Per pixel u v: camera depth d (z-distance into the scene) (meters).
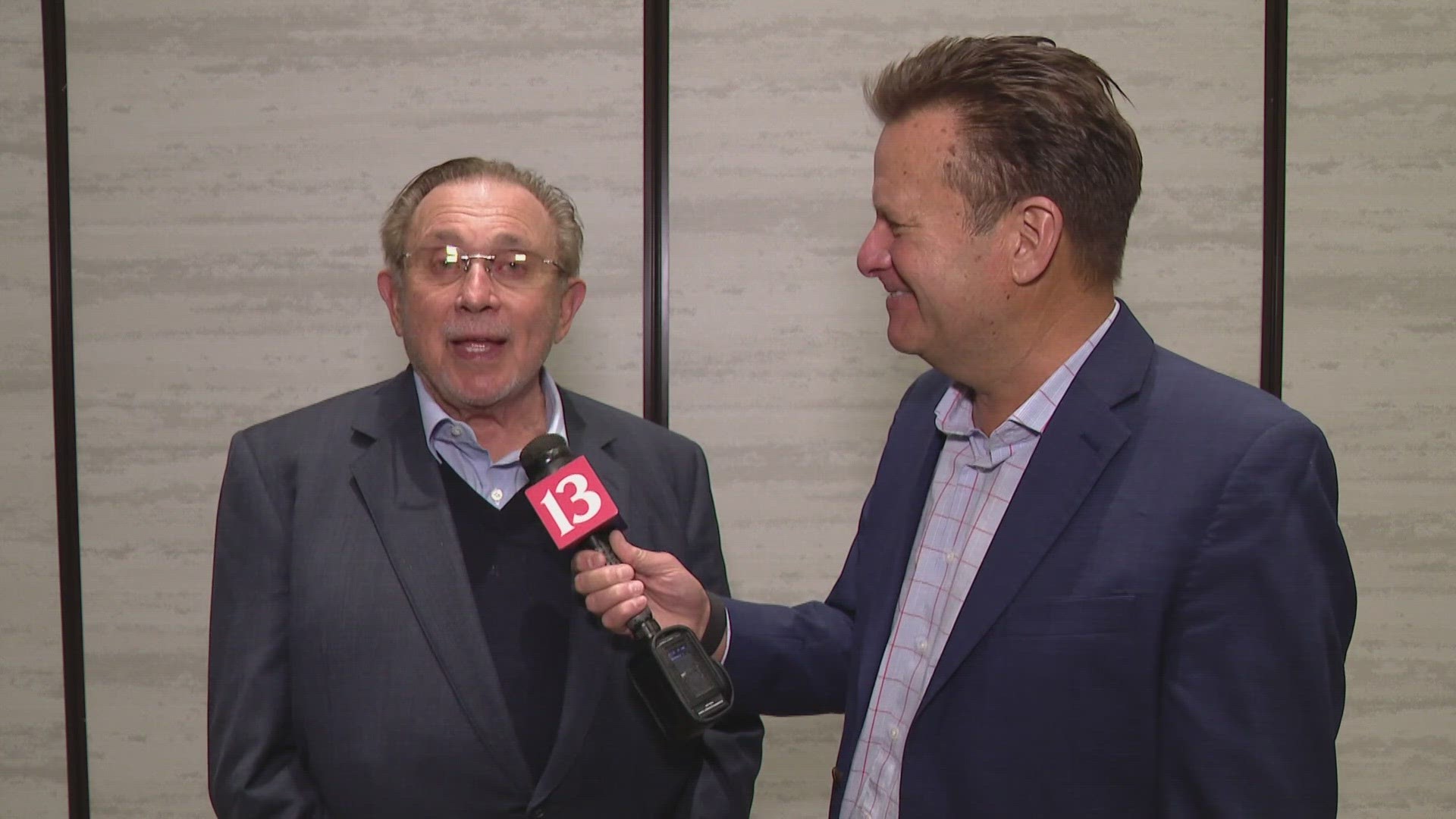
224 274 2.27
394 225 1.50
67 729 2.31
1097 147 1.05
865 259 1.16
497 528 1.44
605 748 1.40
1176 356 1.14
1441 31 2.19
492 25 2.23
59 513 2.30
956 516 1.19
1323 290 2.23
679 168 2.25
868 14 2.22
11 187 2.27
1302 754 0.94
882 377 2.27
